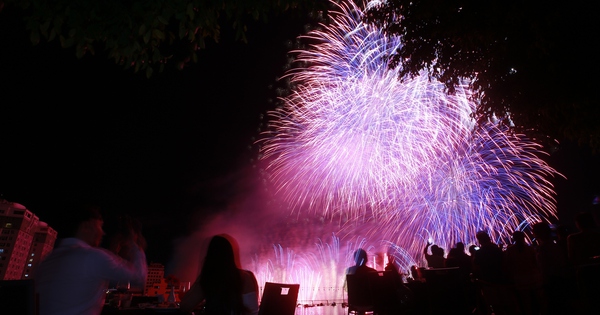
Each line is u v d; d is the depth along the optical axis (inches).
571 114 242.1
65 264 111.4
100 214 124.9
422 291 261.6
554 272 241.1
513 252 274.7
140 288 128.1
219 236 132.2
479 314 298.8
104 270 115.0
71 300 109.2
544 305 265.3
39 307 108.3
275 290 154.7
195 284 129.9
